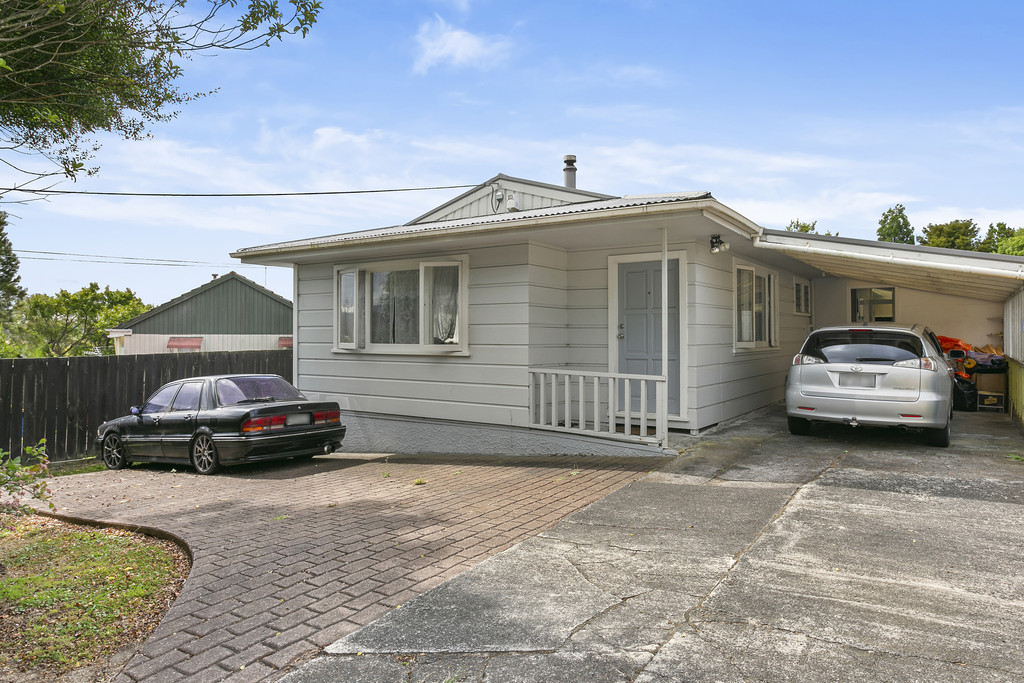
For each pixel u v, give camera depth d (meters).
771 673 2.85
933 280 10.70
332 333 11.53
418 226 10.58
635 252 9.38
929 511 5.19
